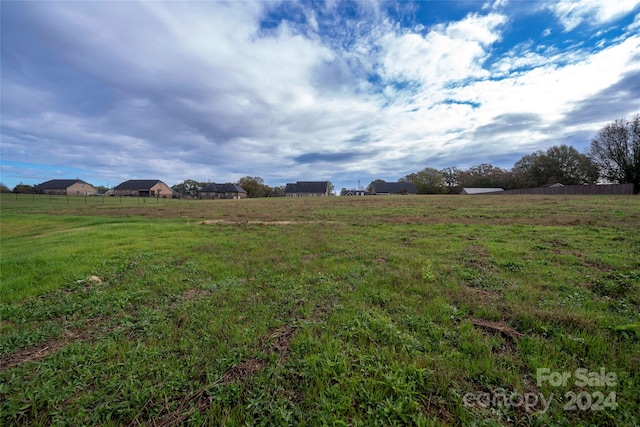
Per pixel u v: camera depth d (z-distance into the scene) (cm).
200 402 202
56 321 336
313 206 2508
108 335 297
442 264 532
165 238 900
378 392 201
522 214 1375
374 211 1825
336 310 341
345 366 229
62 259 612
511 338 273
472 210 1670
